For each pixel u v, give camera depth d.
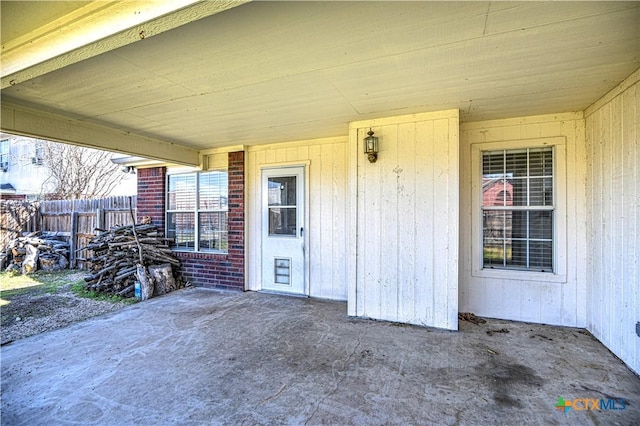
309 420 2.11
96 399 2.37
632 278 2.73
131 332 3.70
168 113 3.62
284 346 3.26
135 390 2.49
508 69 2.56
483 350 3.11
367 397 2.36
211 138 5.01
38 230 8.64
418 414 2.16
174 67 2.44
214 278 5.83
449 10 1.77
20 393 2.46
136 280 5.32
